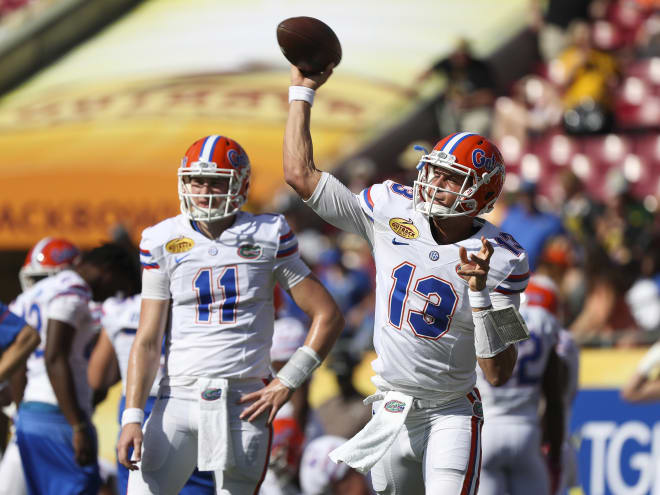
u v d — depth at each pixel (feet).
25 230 119.34
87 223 118.83
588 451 75.77
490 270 37.32
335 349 69.62
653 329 78.28
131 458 40.60
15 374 56.90
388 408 38.65
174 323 42.09
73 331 56.13
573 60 128.98
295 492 62.95
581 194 102.01
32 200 119.96
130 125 133.69
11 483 59.82
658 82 126.11
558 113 126.11
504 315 36.11
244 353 41.60
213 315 41.55
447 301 37.60
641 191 121.49
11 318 51.29
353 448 38.75
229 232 41.98
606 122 122.62
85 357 58.54
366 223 39.34
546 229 87.71
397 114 129.90
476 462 38.22
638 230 90.74
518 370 55.06
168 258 41.81
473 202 37.58
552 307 56.95
